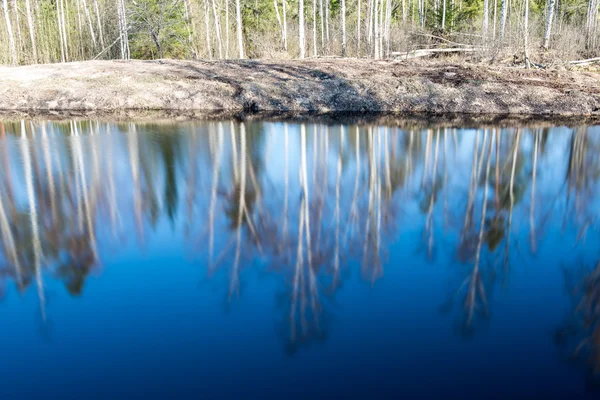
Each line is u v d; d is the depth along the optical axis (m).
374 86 13.15
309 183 6.20
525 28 15.26
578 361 2.46
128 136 9.24
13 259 3.87
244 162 7.27
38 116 11.86
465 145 8.50
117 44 25.83
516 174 6.75
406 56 17.55
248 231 4.48
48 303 3.16
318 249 4.07
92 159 7.37
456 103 12.44
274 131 9.80
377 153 7.93
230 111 12.67
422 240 4.30
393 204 5.37
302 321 2.88
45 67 15.66
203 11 28.12
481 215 5.01
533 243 4.21
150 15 24.19
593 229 4.54
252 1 28.42
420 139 9.02
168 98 13.17
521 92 12.61
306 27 25.45
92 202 5.35
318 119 11.34
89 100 13.12
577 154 7.88
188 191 5.80
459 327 2.83
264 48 22.33
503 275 3.56
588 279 3.44
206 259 3.84
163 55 26.77
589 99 12.18
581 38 17.44
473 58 16.92
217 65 15.62
